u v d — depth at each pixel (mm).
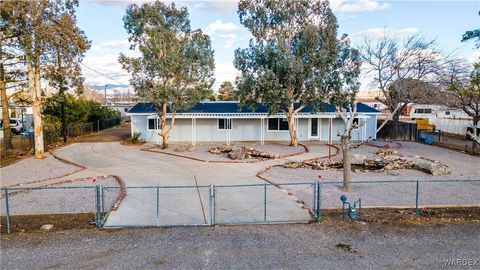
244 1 25688
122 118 60219
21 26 18562
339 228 9680
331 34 24094
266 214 10844
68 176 16688
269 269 7328
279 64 23906
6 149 24047
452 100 25984
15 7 17641
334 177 16594
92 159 21734
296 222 10164
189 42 25312
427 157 22453
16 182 15477
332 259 7812
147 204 11922
